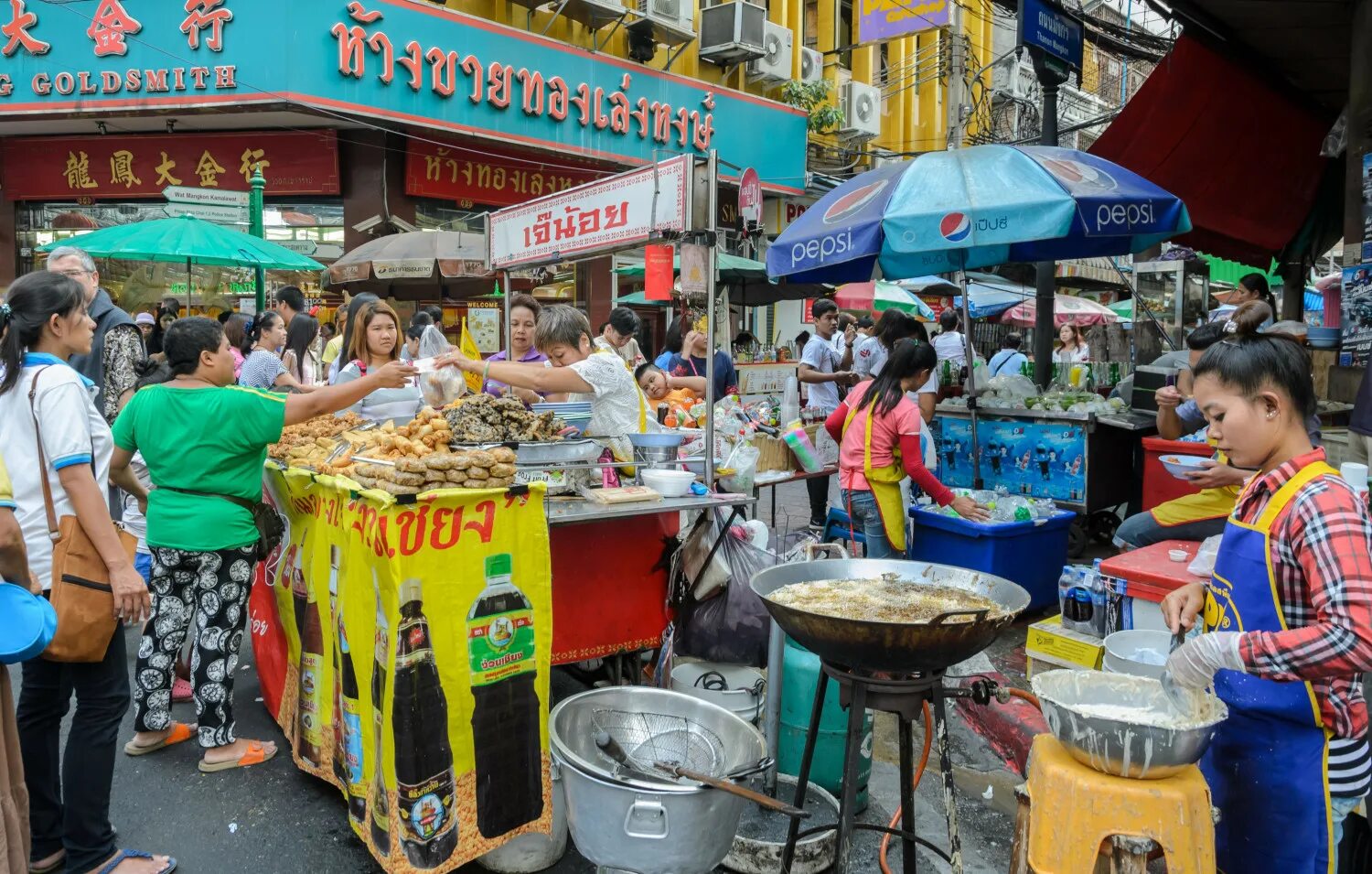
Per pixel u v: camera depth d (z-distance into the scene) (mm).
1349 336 4770
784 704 3057
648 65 13500
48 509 2555
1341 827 1927
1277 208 7801
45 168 11211
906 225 4273
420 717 2469
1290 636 1658
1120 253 5574
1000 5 7977
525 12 12086
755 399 8609
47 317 2621
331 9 9781
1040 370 7184
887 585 2438
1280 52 6680
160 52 9875
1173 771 1782
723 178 13812
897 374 4375
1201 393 1932
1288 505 1800
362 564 2604
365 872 2740
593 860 2414
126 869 2631
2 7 10047
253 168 11008
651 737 2756
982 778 3348
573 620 3275
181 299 11836
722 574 3229
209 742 3330
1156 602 3262
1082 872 1790
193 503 3201
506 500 2625
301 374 6160
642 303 13039
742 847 2676
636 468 3561
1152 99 6969
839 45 16891
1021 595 2180
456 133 10898
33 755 2650
